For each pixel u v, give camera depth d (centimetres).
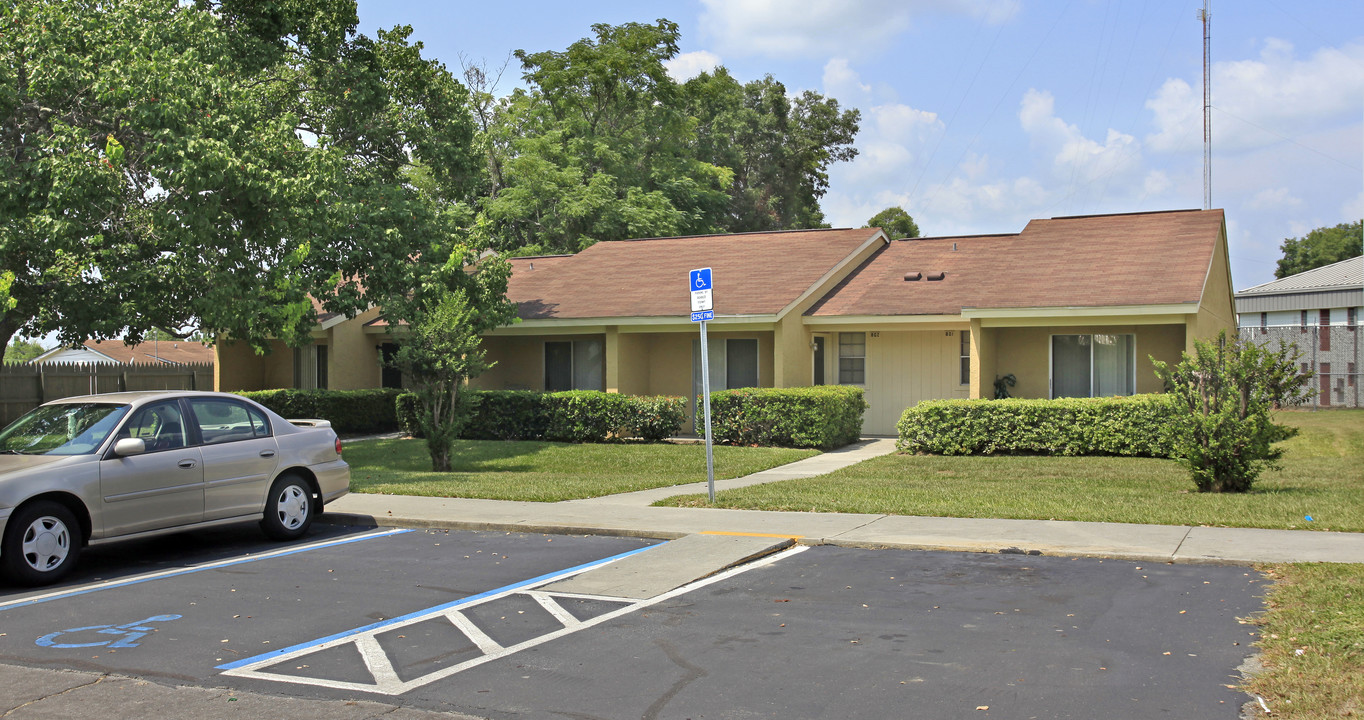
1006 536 970
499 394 2194
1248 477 1235
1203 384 1268
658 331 2211
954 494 1266
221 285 1490
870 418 2228
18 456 920
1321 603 686
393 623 718
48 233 1321
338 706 544
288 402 2362
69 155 1325
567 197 3822
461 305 1733
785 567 884
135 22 1541
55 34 1448
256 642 673
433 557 966
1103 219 2286
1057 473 1514
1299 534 942
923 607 733
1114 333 1934
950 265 2309
